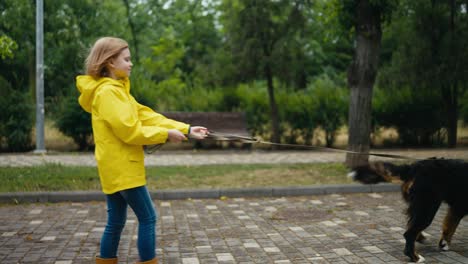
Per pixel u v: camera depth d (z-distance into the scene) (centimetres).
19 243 496
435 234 532
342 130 1551
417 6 1445
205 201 728
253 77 1434
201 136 369
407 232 438
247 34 1384
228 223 587
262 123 1557
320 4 1291
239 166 1034
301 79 1447
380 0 903
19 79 1599
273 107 1496
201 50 2539
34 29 1603
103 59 346
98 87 342
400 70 1481
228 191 756
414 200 438
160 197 741
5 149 1411
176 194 744
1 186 768
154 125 371
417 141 1593
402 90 1573
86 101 352
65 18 1638
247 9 1370
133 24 2453
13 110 1377
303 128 1533
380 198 745
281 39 1379
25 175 856
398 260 442
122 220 369
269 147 1541
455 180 435
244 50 1378
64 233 537
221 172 945
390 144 1602
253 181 850
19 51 1584
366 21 943
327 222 590
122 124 328
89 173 880
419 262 434
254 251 471
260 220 602
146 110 377
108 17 1914
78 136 1418
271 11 1390
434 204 433
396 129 1590
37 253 462
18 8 1571
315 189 779
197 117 1433
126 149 341
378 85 1612
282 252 468
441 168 437
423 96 1558
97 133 343
